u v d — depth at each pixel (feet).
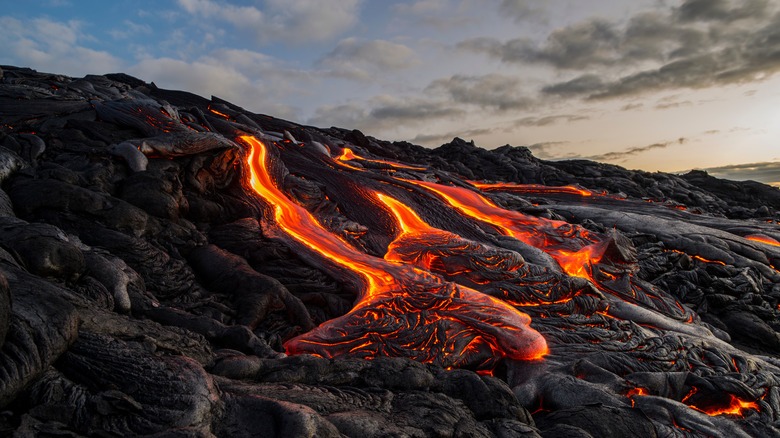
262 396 15.66
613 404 24.67
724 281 49.93
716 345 34.55
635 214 65.82
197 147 45.06
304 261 41.63
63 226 32.14
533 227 58.59
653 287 47.03
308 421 13.62
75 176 36.24
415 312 34.17
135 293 26.66
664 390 27.86
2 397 10.98
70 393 12.48
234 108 104.94
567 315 37.52
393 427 16.06
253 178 53.47
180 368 14.73
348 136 118.83
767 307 47.83
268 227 44.60
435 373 22.52
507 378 30.73
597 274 45.96
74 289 22.22
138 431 12.33
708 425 22.81
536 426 21.79
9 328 11.98
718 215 106.93
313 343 30.07
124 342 15.58
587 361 29.66
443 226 56.13
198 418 13.37
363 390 19.19
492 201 70.23
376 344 30.55
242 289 34.71
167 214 38.78
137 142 42.47
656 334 36.35
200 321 26.07
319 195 56.54
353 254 43.62
